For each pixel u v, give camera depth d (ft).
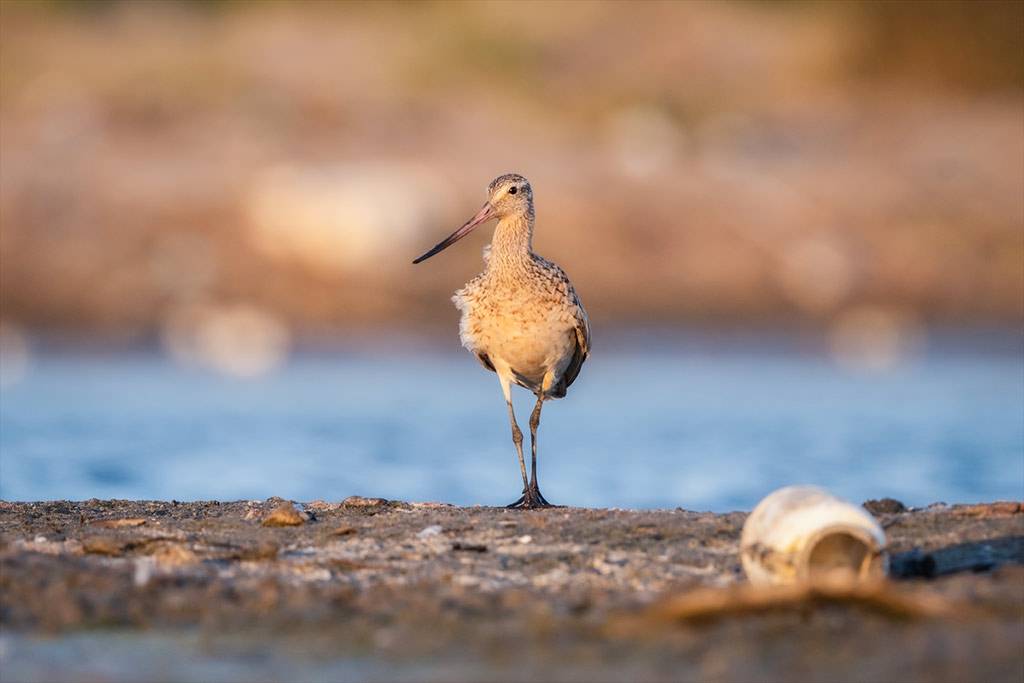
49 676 25.17
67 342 97.55
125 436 70.90
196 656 26.13
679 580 30.66
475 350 42.06
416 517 36.37
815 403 83.35
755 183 117.08
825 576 28.14
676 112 132.26
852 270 109.70
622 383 90.22
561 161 118.21
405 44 133.90
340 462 65.16
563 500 57.00
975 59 142.72
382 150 116.98
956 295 109.70
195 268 101.86
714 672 24.91
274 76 125.90
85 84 122.01
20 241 103.09
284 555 32.76
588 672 25.11
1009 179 120.98
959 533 33.55
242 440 70.08
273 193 104.06
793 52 142.51
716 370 94.73
